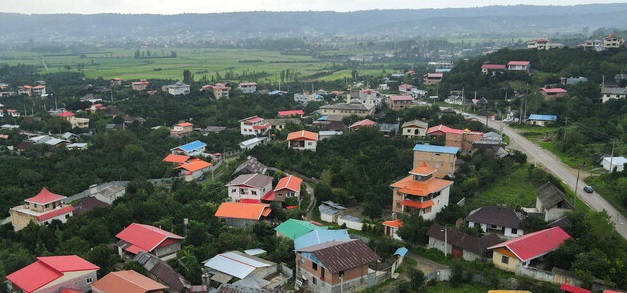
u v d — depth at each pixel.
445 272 54.19
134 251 58.69
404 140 98.94
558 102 124.06
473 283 53.28
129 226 64.38
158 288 48.28
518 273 53.22
